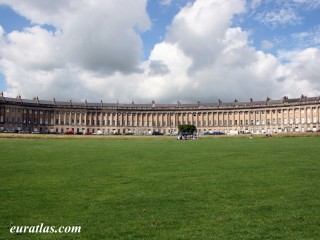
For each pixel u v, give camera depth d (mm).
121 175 30828
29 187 25938
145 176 30312
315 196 22859
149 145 71812
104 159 43000
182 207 20828
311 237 16234
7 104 181750
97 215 19500
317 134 108938
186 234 16703
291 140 85875
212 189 25094
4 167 35625
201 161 40625
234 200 22188
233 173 31547
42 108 196000
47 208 20766
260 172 31891
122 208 20688
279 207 20625
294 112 187000
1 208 20797
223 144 74188
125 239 16250
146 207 20875
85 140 94562
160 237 16391
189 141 91250
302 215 19172
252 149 57500
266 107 196500
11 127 182875
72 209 20562
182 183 27219
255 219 18641
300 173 31047
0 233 17172
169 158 44125
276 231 17000
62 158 43906
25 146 64938
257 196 23062
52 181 28125
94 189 25281
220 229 17297
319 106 177625
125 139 104625
